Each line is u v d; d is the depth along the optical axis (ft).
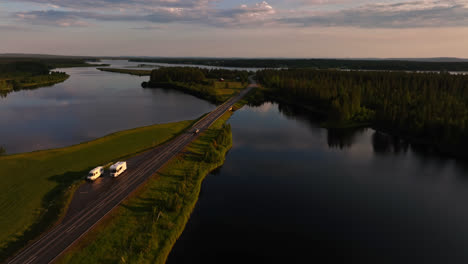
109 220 194.90
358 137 453.58
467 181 298.97
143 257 165.37
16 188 237.86
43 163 291.79
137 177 262.06
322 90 647.97
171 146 353.72
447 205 251.39
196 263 171.94
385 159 360.69
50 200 220.23
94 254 163.84
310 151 387.96
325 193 270.05
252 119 570.05
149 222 195.62
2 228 184.03
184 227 207.92
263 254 183.11
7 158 300.61
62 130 454.40
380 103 555.28
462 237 206.39
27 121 509.35
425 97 525.75
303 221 222.69
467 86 625.00
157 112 602.85
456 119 393.70
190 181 265.75
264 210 237.04
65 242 171.73
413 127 438.81
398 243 199.21
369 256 185.47
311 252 187.21
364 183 293.02
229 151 380.37
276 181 293.02
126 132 410.72
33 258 158.40
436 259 183.83
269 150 387.96
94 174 252.83
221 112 584.40
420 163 347.56
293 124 532.32
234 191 268.41
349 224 220.64
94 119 530.27
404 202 256.32
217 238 197.88
